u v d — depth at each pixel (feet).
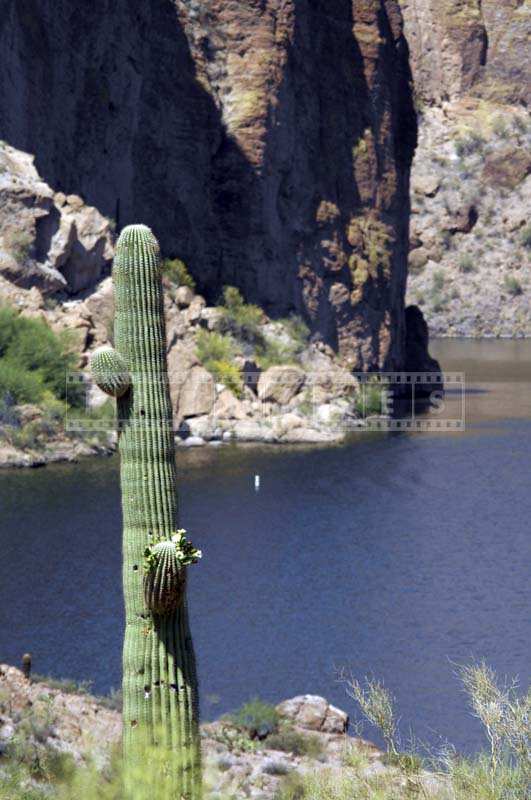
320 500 286.05
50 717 120.57
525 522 270.67
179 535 59.52
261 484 301.84
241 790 114.93
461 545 248.52
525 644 185.68
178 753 59.26
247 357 398.42
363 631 190.70
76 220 366.84
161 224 425.69
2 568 215.51
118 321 60.49
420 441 376.27
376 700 66.08
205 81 434.30
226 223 435.53
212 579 219.00
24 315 345.10
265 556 234.99
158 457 60.03
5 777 82.64
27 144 375.86
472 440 379.35
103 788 65.46
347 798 63.31
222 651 179.52
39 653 172.45
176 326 378.53
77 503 265.34
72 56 396.16
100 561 220.23
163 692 59.52
